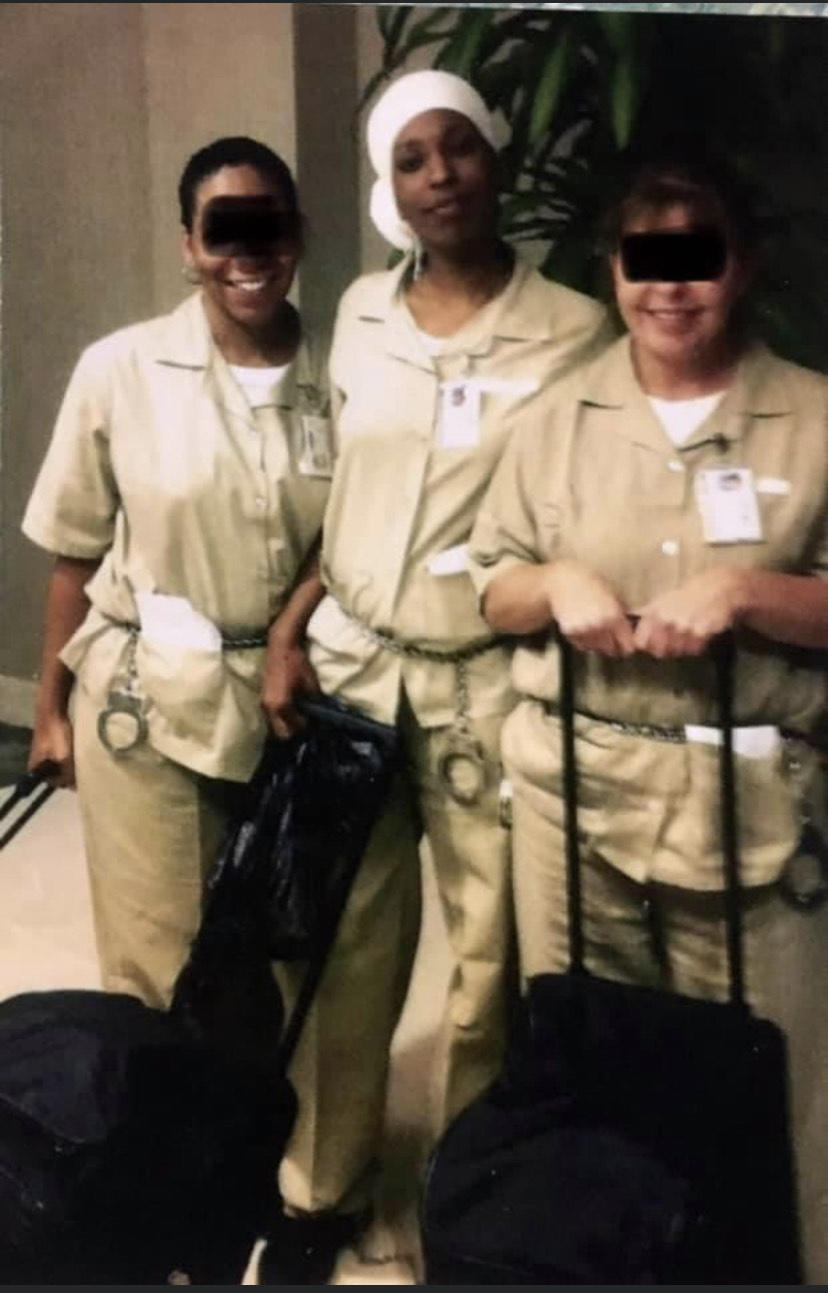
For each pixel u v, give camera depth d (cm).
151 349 147
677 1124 134
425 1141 160
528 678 144
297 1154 160
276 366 147
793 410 135
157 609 152
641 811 142
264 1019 156
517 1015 149
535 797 145
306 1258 155
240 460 148
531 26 142
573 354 140
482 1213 133
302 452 148
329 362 146
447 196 139
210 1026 154
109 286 147
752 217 137
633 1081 136
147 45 142
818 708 141
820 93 142
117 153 144
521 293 142
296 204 143
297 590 152
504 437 141
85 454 150
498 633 146
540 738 144
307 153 142
